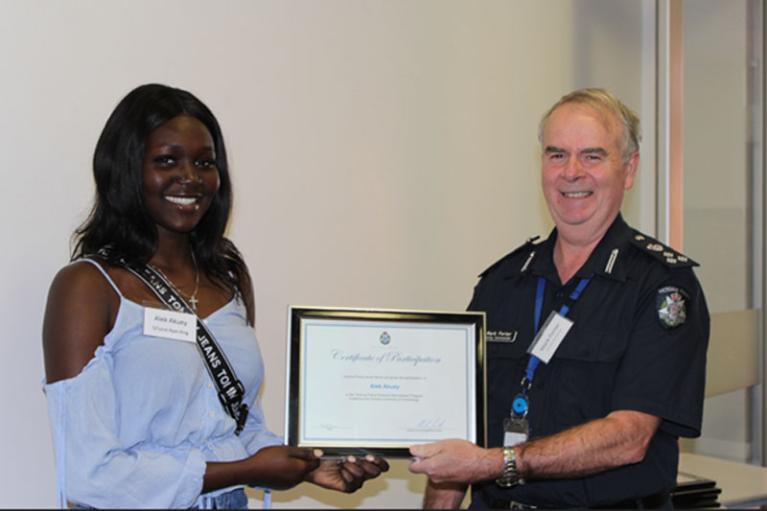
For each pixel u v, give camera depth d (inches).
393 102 121.7
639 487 82.1
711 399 145.3
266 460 78.4
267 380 113.0
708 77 146.5
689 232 143.6
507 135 131.7
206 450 79.7
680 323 80.8
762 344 151.2
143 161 79.5
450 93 126.6
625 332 82.6
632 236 87.7
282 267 113.9
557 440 77.4
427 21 124.4
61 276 77.6
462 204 127.9
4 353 95.6
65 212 98.7
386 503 121.8
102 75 100.7
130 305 77.4
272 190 112.8
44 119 97.5
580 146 85.6
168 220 80.6
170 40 105.0
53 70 98.0
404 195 123.0
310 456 79.9
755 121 152.9
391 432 82.0
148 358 76.4
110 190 80.4
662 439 83.5
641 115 145.6
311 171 115.6
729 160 149.6
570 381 83.4
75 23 99.1
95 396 74.3
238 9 109.7
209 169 83.3
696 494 111.3
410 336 83.8
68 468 74.1
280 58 112.9
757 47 152.9
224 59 108.8
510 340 88.6
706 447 145.6
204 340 80.8
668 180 136.9
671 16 136.6
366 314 83.6
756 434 150.9
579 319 84.7
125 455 74.4
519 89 132.7
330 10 116.5
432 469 77.5
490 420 87.7
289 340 82.0
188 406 78.7
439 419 82.7
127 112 80.3
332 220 117.3
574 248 88.8
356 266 119.3
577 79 138.5
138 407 75.9
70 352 75.0
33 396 97.0
